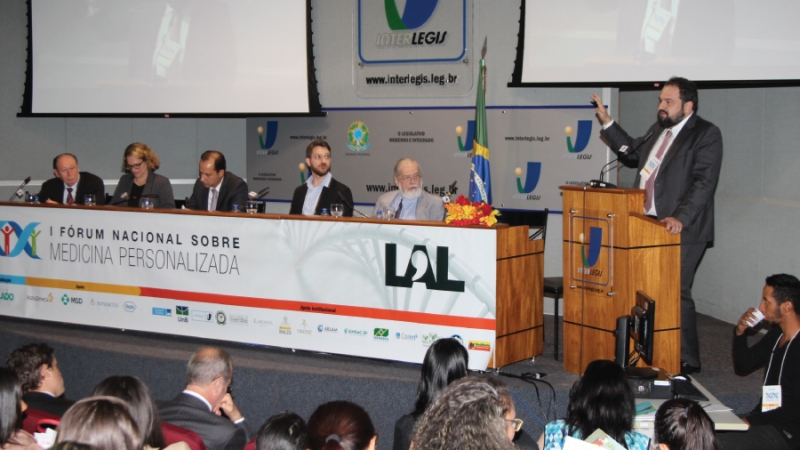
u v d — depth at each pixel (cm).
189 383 289
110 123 780
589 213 388
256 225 436
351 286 416
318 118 691
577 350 399
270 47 665
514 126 602
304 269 427
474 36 612
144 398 229
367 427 217
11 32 750
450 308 394
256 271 438
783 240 501
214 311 452
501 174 611
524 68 573
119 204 568
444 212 480
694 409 235
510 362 404
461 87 623
